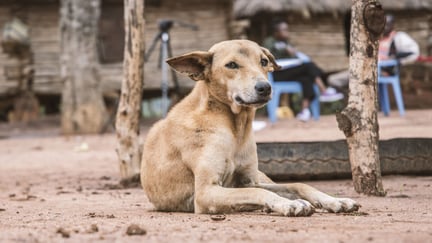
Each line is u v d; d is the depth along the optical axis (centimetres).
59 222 609
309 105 2156
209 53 679
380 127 1709
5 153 1688
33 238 498
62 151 1680
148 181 704
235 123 676
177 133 676
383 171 956
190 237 493
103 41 2505
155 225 567
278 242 466
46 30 2553
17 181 1156
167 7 2556
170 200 688
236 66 668
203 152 652
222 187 641
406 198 766
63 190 1003
